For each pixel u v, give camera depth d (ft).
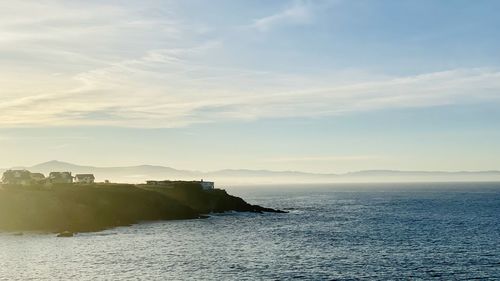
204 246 315.17
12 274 234.38
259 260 270.67
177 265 255.09
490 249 311.88
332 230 407.44
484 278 234.58
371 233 388.57
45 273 236.22
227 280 224.12
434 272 246.27
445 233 390.63
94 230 387.75
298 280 226.38
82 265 253.24
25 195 409.28
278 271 243.60
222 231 392.88
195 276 231.30
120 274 234.17
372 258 279.69
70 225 384.88
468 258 281.54
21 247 305.32
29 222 390.01
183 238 349.82
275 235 371.97
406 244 331.36
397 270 249.14
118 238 346.54
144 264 256.73
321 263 264.31
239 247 312.91
